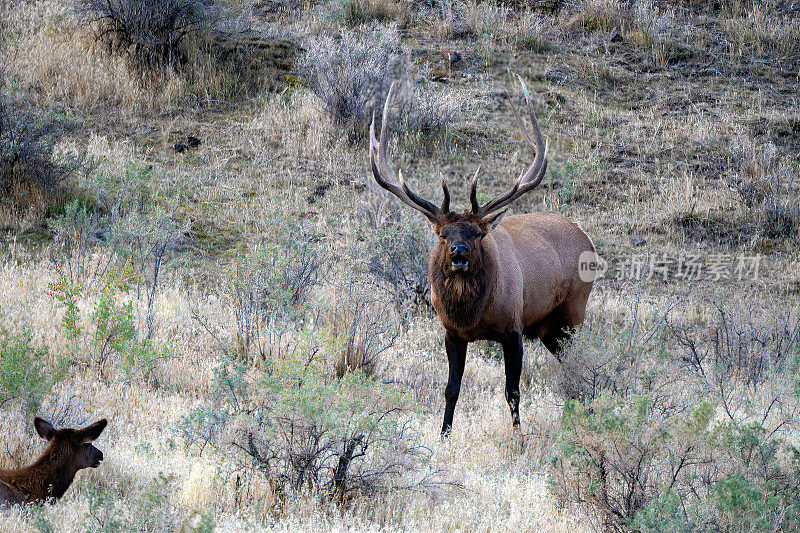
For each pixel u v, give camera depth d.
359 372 23.59
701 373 34.62
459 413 30.86
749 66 72.00
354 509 21.64
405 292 41.47
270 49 69.25
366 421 21.56
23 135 49.62
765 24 76.56
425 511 22.02
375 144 32.59
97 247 43.06
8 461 23.05
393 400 23.14
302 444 21.98
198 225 48.84
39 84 60.56
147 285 40.16
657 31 74.88
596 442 21.48
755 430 22.11
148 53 64.25
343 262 43.38
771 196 56.06
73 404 26.62
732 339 39.09
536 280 31.02
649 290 47.50
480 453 26.83
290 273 39.50
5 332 26.89
